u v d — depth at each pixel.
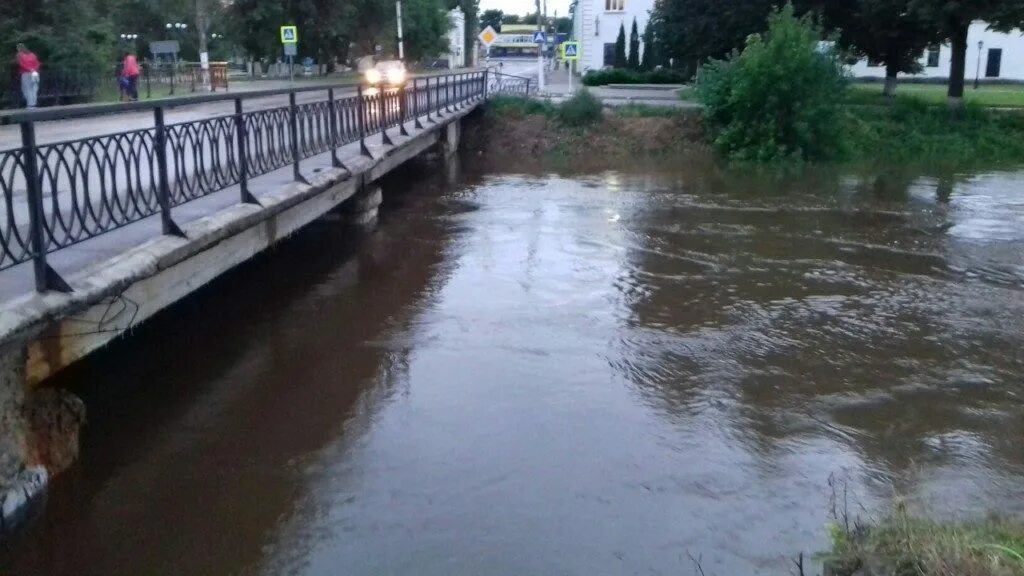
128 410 7.37
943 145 27.00
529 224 15.88
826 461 6.71
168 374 8.23
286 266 12.55
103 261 5.53
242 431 7.04
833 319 10.31
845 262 13.22
